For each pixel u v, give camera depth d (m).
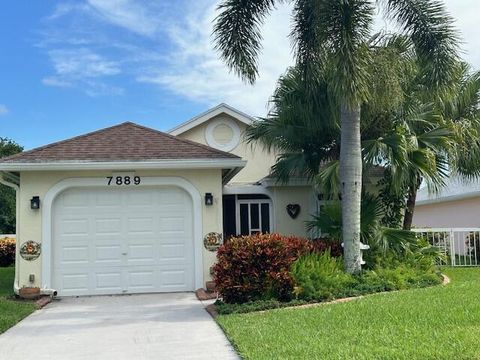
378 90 11.82
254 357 6.80
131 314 10.68
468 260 18.70
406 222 15.52
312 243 13.01
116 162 13.17
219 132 21.20
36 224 13.18
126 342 8.20
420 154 13.16
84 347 7.96
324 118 13.77
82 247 13.52
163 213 13.84
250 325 8.73
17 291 12.77
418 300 9.78
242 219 19.28
